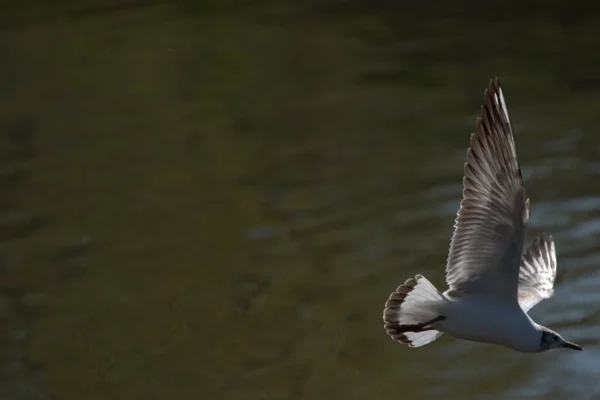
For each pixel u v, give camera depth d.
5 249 18.58
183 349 15.43
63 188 20.70
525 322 7.99
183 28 29.11
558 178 19.25
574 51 25.62
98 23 29.59
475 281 8.09
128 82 25.81
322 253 17.61
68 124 23.78
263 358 15.06
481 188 7.85
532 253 9.29
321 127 22.69
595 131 21.14
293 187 20.09
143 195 20.39
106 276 17.53
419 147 21.25
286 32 28.56
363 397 14.02
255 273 17.23
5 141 23.11
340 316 15.82
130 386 14.52
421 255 17.14
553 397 13.77
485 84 24.11
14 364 15.16
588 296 15.65
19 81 26.25
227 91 25.09
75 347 15.62
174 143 22.58
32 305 16.78
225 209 19.48
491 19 28.42
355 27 28.56
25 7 31.19
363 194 19.47
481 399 13.84
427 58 26.05
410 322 8.20
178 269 17.59
